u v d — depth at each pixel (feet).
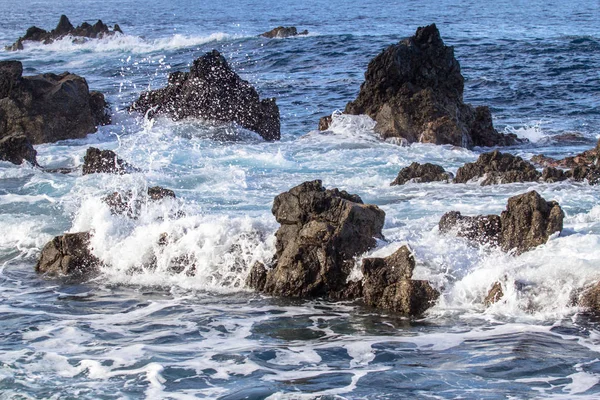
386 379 32.55
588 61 153.38
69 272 48.14
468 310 39.60
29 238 53.11
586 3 392.06
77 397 31.58
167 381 32.91
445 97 86.02
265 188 64.18
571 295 38.96
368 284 41.78
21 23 336.29
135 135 87.66
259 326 39.22
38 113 86.48
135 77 149.79
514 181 62.95
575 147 83.56
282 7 428.15
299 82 139.74
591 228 48.03
